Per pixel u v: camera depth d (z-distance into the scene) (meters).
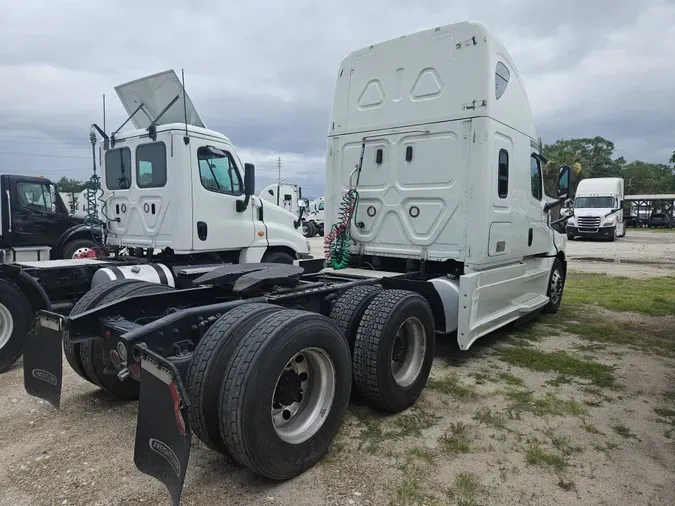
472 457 3.18
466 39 4.94
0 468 3.01
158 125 6.40
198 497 2.71
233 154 6.90
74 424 3.63
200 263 6.62
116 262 6.33
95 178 7.02
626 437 3.49
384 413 3.88
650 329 6.68
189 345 3.04
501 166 5.23
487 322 5.12
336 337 3.15
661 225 42.19
